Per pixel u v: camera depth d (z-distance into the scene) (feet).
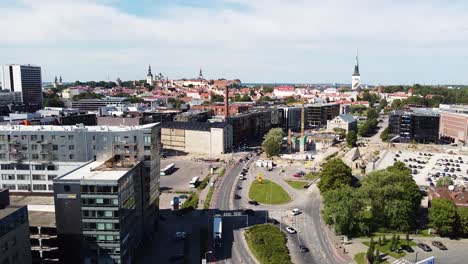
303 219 579.07
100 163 479.82
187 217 593.01
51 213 443.32
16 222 341.41
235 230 540.52
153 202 523.29
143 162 490.08
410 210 515.91
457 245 485.56
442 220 499.51
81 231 401.29
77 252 404.36
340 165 644.69
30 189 522.06
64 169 511.40
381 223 540.93
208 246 487.61
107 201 393.70
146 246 488.02
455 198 567.59
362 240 502.38
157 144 531.91
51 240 411.34
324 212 527.81
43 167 514.68
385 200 519.60
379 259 445.37
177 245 491.31
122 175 411.54
